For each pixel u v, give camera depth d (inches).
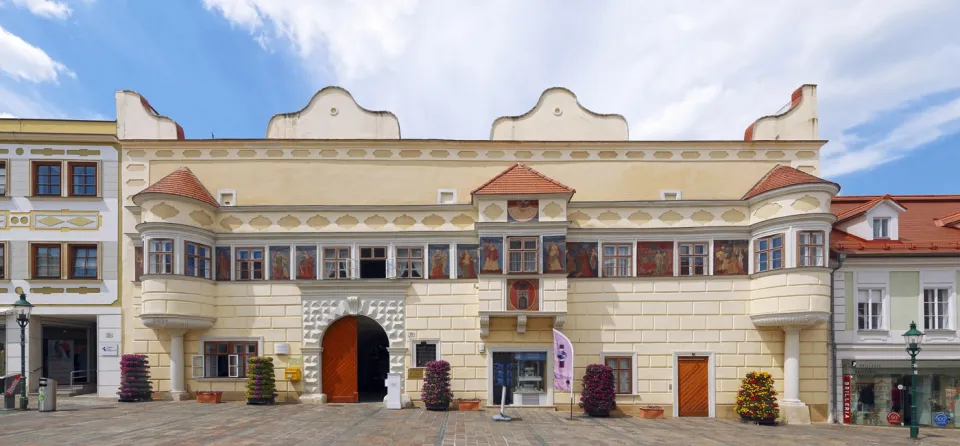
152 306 847.1
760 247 895.7
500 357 903.1
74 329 1109.7
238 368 908.0
